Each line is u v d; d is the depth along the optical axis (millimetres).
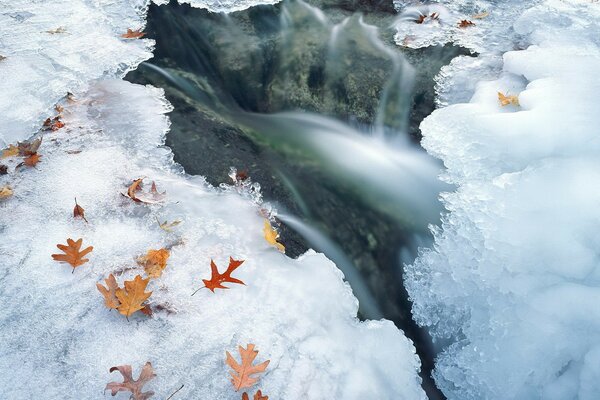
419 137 3328
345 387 1965
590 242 2197
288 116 3859
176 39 4133
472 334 2342
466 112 3037
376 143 3562
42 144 2863
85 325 2023
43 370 1872
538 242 2271
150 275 2203
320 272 2393
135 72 3645
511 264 2285
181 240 2389
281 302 2188
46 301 2100
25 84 3230
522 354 2127
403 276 2719
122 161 2799
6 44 3604
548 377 2074
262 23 4426
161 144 2988
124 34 3918
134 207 2535
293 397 1881
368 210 3004
